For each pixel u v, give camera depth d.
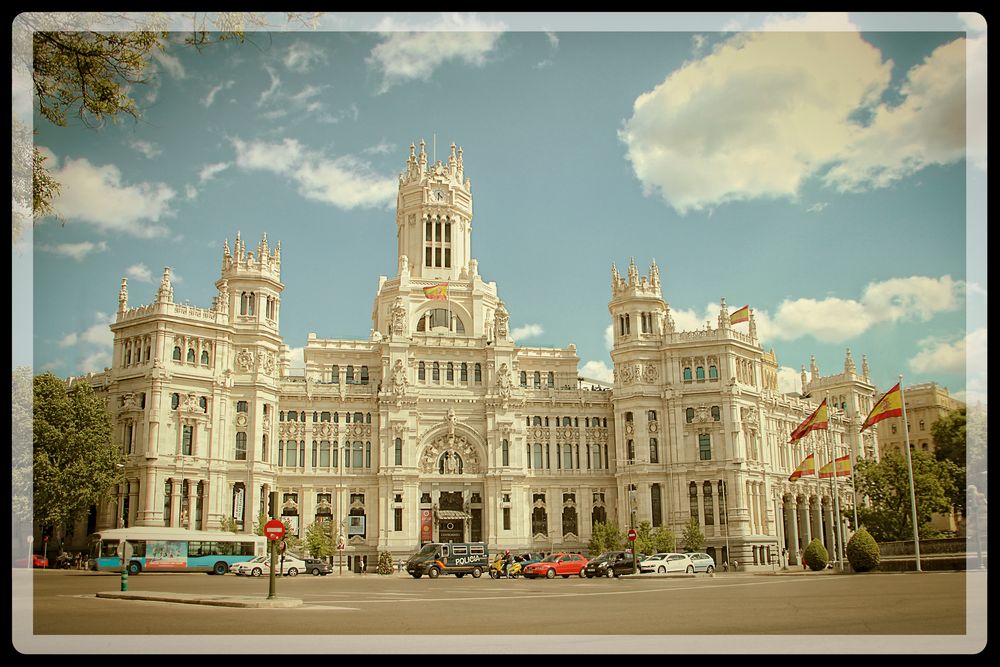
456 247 161.62
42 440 104.75
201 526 122.19
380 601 53.56
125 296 127.44
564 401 150.38
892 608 40.91
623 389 144.88
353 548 136.75
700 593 58.59
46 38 35.19
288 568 110.88
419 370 146.88
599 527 137.25
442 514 141.38
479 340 149.12
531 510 146.25
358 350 148.00
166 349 122.56
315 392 141.25
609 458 150.38
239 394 130.00
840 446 173.12
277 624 37.47
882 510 117.44
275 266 137.38
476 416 146.12
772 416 150.88
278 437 138.25
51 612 43.47
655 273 149.75
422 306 152.00
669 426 141.75
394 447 140.75
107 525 119.62
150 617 40.81
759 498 141.62
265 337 133.12
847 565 102.12
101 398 119.38
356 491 140.88
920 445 156.38
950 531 124.25
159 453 118.94
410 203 162.62
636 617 39.75
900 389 80.00
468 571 101.75
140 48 37.00
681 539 136.38
